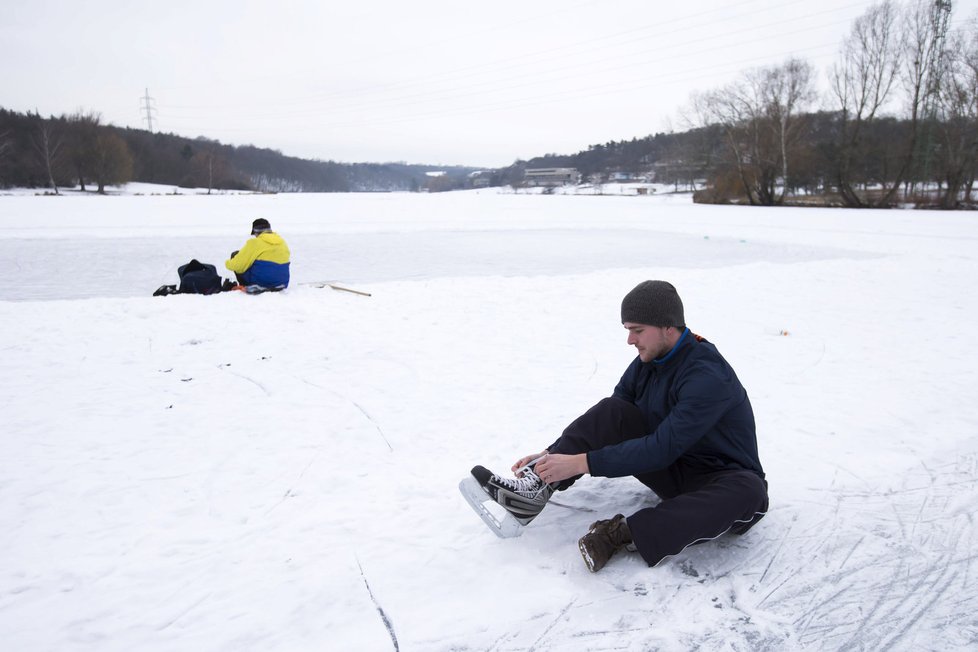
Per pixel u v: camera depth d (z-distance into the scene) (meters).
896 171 42.25
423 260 13.38
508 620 2.07
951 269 10.35
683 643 1.99
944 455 3.38
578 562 2.39
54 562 2.43
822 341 5.88
